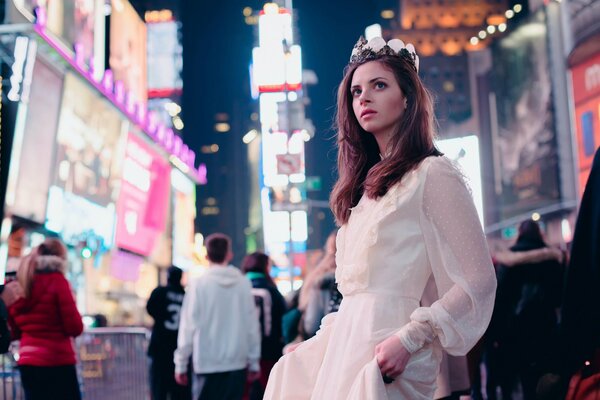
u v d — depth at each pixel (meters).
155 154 51.50
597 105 50.00
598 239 2.78
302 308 7.41
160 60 77.56
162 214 54.06
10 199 27.98
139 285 49.72
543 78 74.62
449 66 106.38
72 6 35.75
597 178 2.81
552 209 71.19
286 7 42.44
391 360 2.27
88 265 38.50
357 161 2.76
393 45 2.64
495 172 85.75
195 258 69.81
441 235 2.42
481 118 95.50
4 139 28.11
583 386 2.85
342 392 2.37
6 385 7.92
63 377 7.12
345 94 2.79
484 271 2.37
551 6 73.38
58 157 33.16
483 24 109.94
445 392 3.71
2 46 28.14
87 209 37.53
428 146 2.56
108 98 38.97
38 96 30.80
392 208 2.44
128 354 10.20
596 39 47.03
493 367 7.40
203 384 7.88
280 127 21.03
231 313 8.01
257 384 9.55
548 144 73.81
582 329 2.82
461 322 2.32
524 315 7.19
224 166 156.38
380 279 2.43
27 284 7.03
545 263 7.20
